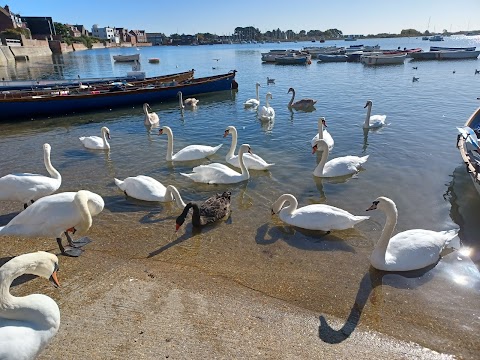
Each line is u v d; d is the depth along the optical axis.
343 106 22.89
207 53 118.88
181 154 13.23
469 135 10.59
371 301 6.14
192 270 6.94
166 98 28.11
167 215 9.19
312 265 7.13
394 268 6.79
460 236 8.11
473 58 57.94
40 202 7.03
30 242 7.91
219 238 8.12
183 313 5.76
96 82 32.41
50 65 69.75
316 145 11.24
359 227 8.56
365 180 11.20
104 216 9.11
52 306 4.26
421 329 5.55
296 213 8.37
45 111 23.25
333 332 5.45
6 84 29.86
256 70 51.47
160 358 4.90
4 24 102.31
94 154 14.55
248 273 6.87
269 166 11.96
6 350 3.83
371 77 37.94
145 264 7.11
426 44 126.88
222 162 13.26
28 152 15.04
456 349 5.18
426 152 13.57
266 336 5.33
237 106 25.45
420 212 9.18
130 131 18.77
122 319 5.61
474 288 6.47
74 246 7.69
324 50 79.31
